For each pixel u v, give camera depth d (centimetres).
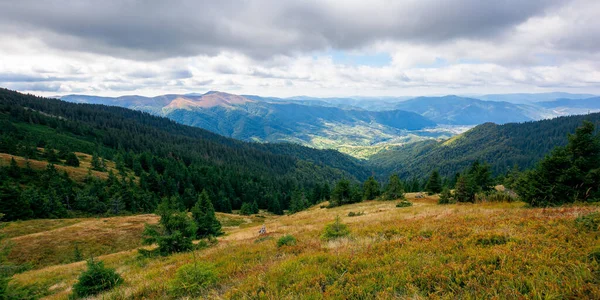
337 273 717
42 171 7419
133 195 7519
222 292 736
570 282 504
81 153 12331
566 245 679
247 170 17588
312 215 4250
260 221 6575
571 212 1090
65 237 3706
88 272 996
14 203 4894
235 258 1106
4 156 7881
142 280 1017
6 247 1201
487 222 1037
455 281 588
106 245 3638
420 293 552
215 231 2366
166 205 1655
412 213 2080
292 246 1130
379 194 6419
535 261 605
